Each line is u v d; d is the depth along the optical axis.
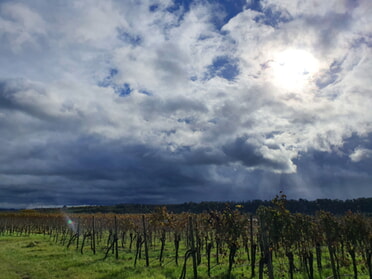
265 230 15.36
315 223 17.03
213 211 20.39
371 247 15.05
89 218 50.97
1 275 17.73
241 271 18.16
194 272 16.70
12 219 67.44
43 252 28.06
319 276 16.64
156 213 25.89
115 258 24.50
